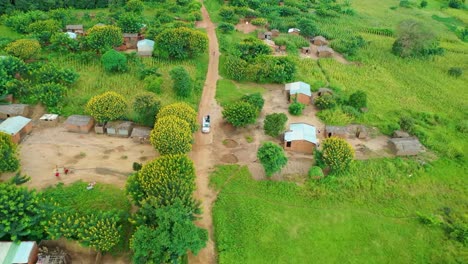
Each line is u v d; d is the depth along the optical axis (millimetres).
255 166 59750
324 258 46156
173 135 55000
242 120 65938
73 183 53562
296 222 50375
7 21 98312
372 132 69812
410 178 59656
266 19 118000
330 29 116312
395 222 51531
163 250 40125
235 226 49031
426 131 70938
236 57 87812
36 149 59469
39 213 43625
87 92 73938
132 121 66812
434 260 46750
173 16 115438
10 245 41531
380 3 150125
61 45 87875
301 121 71812
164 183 45906
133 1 113688
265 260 45312
